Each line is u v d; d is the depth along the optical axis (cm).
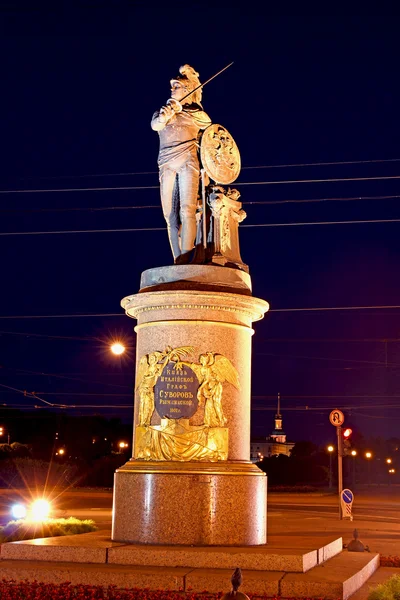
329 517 2722
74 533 1357
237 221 1102
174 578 798
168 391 973
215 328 990
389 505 3825
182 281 1005
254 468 974
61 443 7225
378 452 10600
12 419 7288
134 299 1023
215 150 1084
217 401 970
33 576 828
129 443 7788
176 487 932
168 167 1096
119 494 962
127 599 752
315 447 8119
